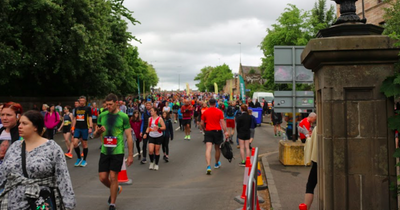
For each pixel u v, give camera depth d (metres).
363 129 3.56
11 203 3.05
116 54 29.72
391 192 3.51
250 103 25.42
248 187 3.73
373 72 3.53
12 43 19.62
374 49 3.45
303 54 4.01
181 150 13.36
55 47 20.58
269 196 6.37
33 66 21.56
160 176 8.67
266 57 42.47
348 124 3.58
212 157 11.70
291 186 7.00
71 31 20.33
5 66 18.00
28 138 3.23
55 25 20.08
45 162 3.13
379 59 3.50
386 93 3.39
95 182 7.98
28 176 3.10
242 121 9.91
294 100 10.38
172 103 30.45
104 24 24.31
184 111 16.95
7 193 3.08
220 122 9.08
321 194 3.91
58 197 3.19
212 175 8.71
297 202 5.86
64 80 24.05
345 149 3.57
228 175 8.67
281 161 9.76
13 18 18.47
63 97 27.92
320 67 3.72
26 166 3.09
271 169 8.86
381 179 3.52
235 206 5.93
